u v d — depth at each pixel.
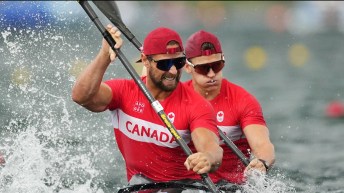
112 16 23.44
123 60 22.28
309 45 93.56
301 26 114.19
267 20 123.88
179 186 23.12
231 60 81.19
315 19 120.56
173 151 23.36
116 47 22.11
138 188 23.47
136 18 115.19
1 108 33.78
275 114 47.47
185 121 22.83
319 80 64.75
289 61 79.94
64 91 34.34
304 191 27.50
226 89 26.66
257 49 90.12
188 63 26.11
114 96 23.41
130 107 23.41
